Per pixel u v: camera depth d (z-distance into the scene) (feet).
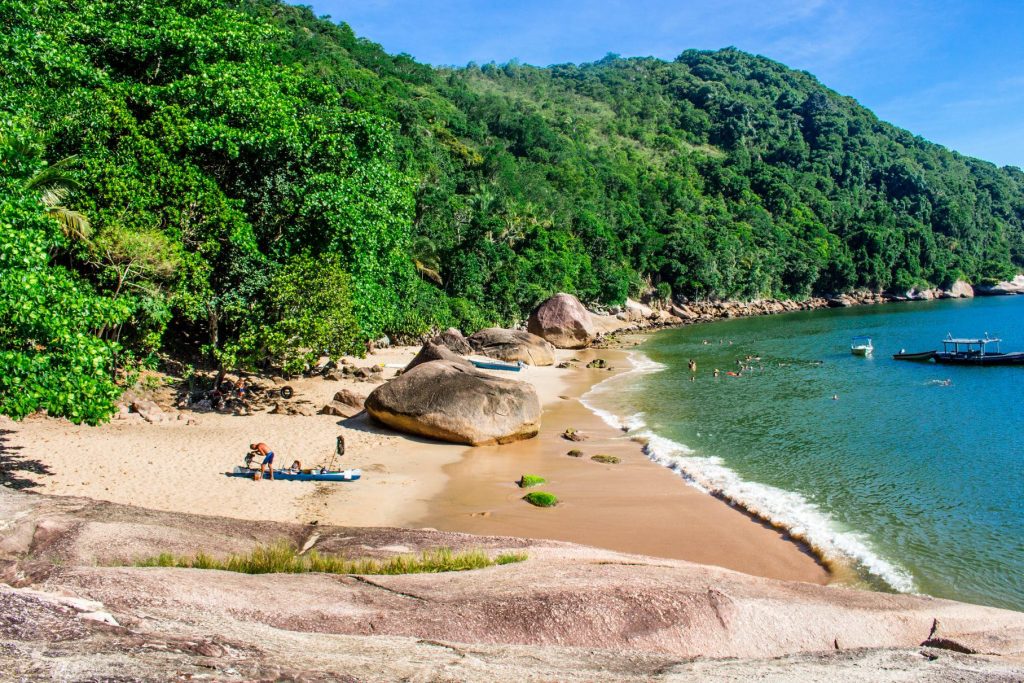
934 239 504.84
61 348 49.19
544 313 218.79
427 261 237.66
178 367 107.24
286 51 321.52
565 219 333.62
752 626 24.95
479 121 465.47
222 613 21.59
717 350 203.00
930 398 115.34
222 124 96.63
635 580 27.61
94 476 60.03
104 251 77.05
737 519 59.67
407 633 22.13
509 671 17.58
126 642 15.16
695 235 389.80
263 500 58.95
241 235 93.66
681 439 89.45
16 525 29.91
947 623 27.76
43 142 74.64
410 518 58.18
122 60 101.19
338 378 119.34
